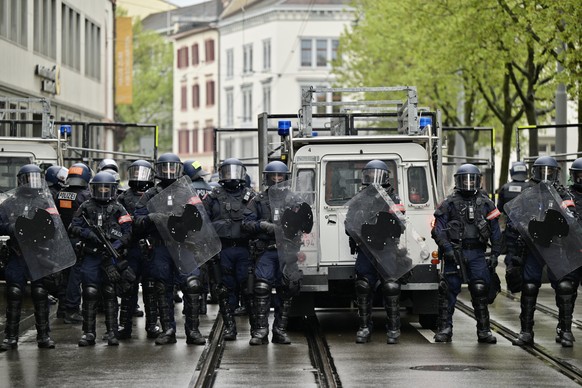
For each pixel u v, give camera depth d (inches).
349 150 874.1
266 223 783.7
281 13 4734.3
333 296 885.8
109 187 767.7
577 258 750.5
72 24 2508.6
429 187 876.0
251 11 4894.2
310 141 873.5
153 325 822.5
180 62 5438.0
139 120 5032.0
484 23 1529.3
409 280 842.8
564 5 1305.4
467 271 783.1
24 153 1119.0
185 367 673.0
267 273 789.2
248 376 641.0
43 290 759.1
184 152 5408.5
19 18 1998.0
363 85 2758.4
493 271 784.3
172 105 5487.2
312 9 4717.0
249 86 4926.2
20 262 755.4
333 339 822.5
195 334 784.9
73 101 2492.6
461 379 623.2
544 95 1894.7
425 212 873.5
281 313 798.5
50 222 745.0
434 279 844.0
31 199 748.0
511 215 762.8
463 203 781.9
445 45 1760.6
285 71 4741.6
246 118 4963.1
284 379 629.6
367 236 783.1
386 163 876.0
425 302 861.2
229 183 795.4
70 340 812.0
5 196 1019.9
